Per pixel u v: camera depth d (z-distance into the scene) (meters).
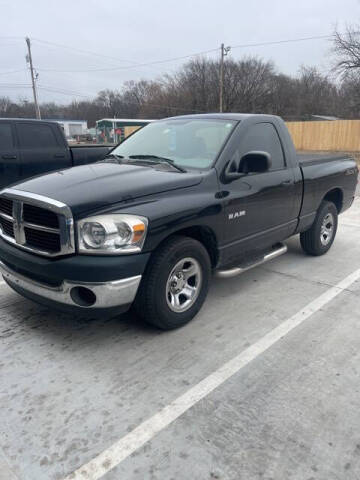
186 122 4.30
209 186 3.46
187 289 3.44
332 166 5.38
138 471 2.05
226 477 2.02
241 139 3.87
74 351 3.12
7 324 3.52
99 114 85.81
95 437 2.27
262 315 3.75
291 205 4.54
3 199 3.32
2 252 3.30
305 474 2.04
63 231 2.80
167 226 3.04
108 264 2.78
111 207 2.87
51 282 3.00
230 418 2.42
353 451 2.19
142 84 78.56
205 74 55.41
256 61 53.47
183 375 2.83
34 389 2.67
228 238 3.71
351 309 3.90
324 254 5.64
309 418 2.43
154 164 3.76
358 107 31.77
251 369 2.91
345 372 2.89
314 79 57.19
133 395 2.62
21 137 6.94
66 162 7.50
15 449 2.18
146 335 3.36
